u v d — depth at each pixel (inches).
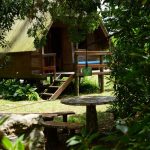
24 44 665.6
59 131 365.4
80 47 717.3
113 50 221.8
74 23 321.4
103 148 61.2
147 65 88.7
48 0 368.5
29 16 389.4
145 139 68.4
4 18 455.8
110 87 769.6
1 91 660.1
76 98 379.6
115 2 179.3
